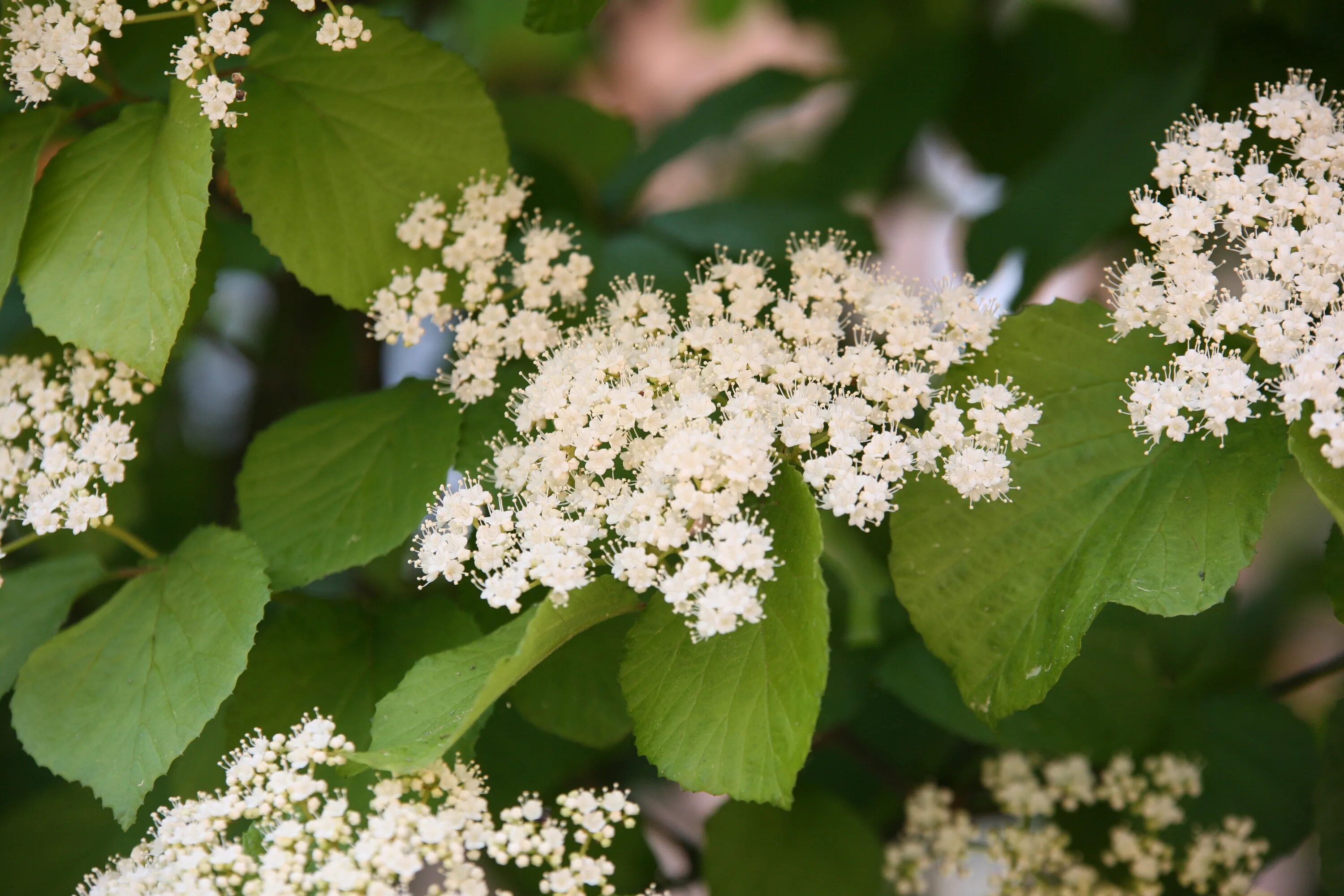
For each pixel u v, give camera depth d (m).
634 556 0.73
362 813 0.76
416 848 0.72
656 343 0.76
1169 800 0.81
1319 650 0.96
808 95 0.95
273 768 0.74
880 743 0.85
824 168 0.94
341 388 0.91
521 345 0.78
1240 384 0.73
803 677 0.73
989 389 0.76
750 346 0.75
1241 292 0.77
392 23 0.79
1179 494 0.75
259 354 0.93
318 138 0.79
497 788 0.81
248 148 0.79
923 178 1.06
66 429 0.78
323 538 0.78
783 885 0.81
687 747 0.73
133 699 0.76
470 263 0.79
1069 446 0.76
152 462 0.90
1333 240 0.74
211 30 0.77
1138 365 0.76
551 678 0.79
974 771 0.84
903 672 0.81
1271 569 0.96
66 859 0.81
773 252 0.85
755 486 0.73
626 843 0.81
